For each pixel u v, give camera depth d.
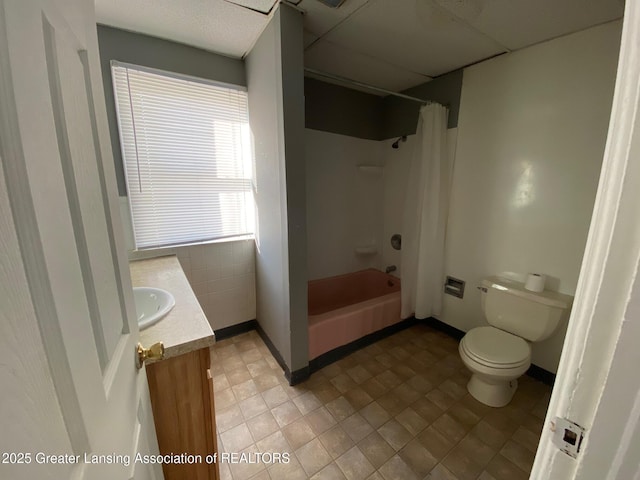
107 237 0.56
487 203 2.04
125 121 1.74
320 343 1.97
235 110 2.08
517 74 1.80
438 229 2.25
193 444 1.00
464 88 2.10
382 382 1.85
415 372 1.95
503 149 1.92
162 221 1.97
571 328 0.39
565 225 1.67
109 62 1.63
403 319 2.49
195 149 1.99
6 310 0.26
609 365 0.34
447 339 2.38
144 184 1.87
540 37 1.62
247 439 1.42
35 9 0.33
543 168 1.73
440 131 2.13
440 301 2.40
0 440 0.23
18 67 0.29
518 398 1.70
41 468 0.28
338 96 2.57
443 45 1.74
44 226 0.32
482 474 1.26
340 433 1.46
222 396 1.72
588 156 1.56
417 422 1.53
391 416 1.58
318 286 2.78
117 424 0.51
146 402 0.79
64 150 0.40
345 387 1.80
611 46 1.44
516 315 1.75
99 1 1.37
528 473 1.27
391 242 2.95
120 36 1.64
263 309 2.24
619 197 0.32
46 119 0.34
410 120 2.61
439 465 1.30
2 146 0.27
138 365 0.71
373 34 1.63
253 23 1.56
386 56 1.90
